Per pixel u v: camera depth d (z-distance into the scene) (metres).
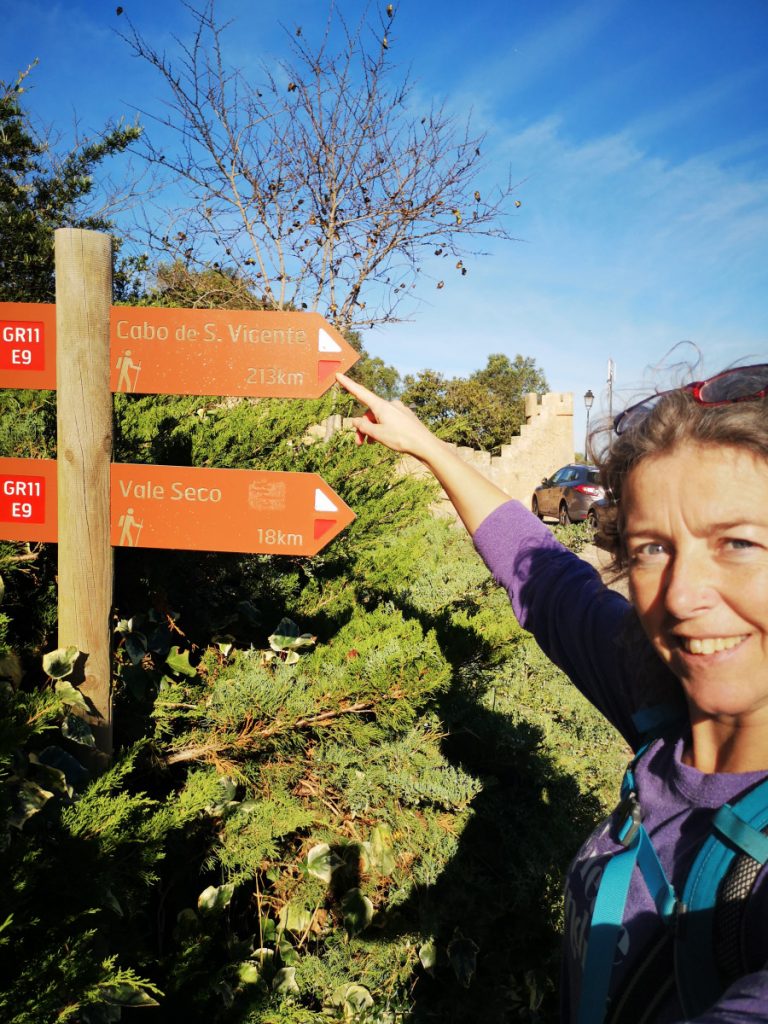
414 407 25.66
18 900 1.44
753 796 0.81
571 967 1.07
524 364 43.84
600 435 1.14
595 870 1.03
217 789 2.09
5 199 6.69
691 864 0.85
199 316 2.12
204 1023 2.03
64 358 2.07
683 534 0.90
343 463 3.82
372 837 2.44
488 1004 2.45
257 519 2.13
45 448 2.52
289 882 2.37
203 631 2.77
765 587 0.85
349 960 2.32
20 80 6.79
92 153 7.17
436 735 2.74
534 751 2.99
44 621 2.38
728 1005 0.67
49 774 1.73
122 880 1.76
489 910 2.53
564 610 1.51
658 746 1.05
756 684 0.88
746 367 0.91
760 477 0.85
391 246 9.24
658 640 0.97
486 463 20.30
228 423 3.16
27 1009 1.38
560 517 16.58
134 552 2.47
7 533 2.14
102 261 2.09
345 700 2.32
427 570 4.43
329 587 3.33
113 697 2.35
